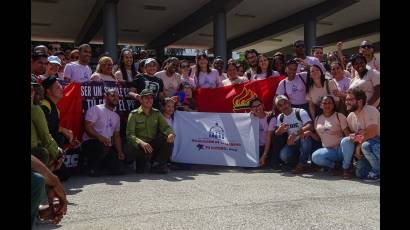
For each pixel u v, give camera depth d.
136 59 8.38
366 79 5.94
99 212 3.93
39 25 18.92
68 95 6.05
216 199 4.42
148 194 4.69
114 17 14.45
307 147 5.98
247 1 16.86
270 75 7.24
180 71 7.87
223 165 6.84
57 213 2.47
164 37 21.33
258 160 6.57
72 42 23.31
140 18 18.50
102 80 6.53
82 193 4.76
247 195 4.61
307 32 18.17
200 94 7.27
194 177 5.86
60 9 16.28
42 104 4.93
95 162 5.93
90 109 5.96
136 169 6.29
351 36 22.17
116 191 4.86
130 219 3.69
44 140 3.43
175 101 6.80
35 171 2.31
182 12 17.61
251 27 21.25
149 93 6.14
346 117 5.94
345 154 5.52
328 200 4.34
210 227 3.44
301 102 6.57
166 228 3.42
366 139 5.31
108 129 6.00
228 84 7.55
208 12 16.30
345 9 18.53
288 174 6.03
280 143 6.29
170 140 6.10
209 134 6.90
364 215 3.76
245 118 6.71
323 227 3.42
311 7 17.94
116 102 6.06
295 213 3.84
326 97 5.74
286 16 19.25
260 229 3.38
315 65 6.36
